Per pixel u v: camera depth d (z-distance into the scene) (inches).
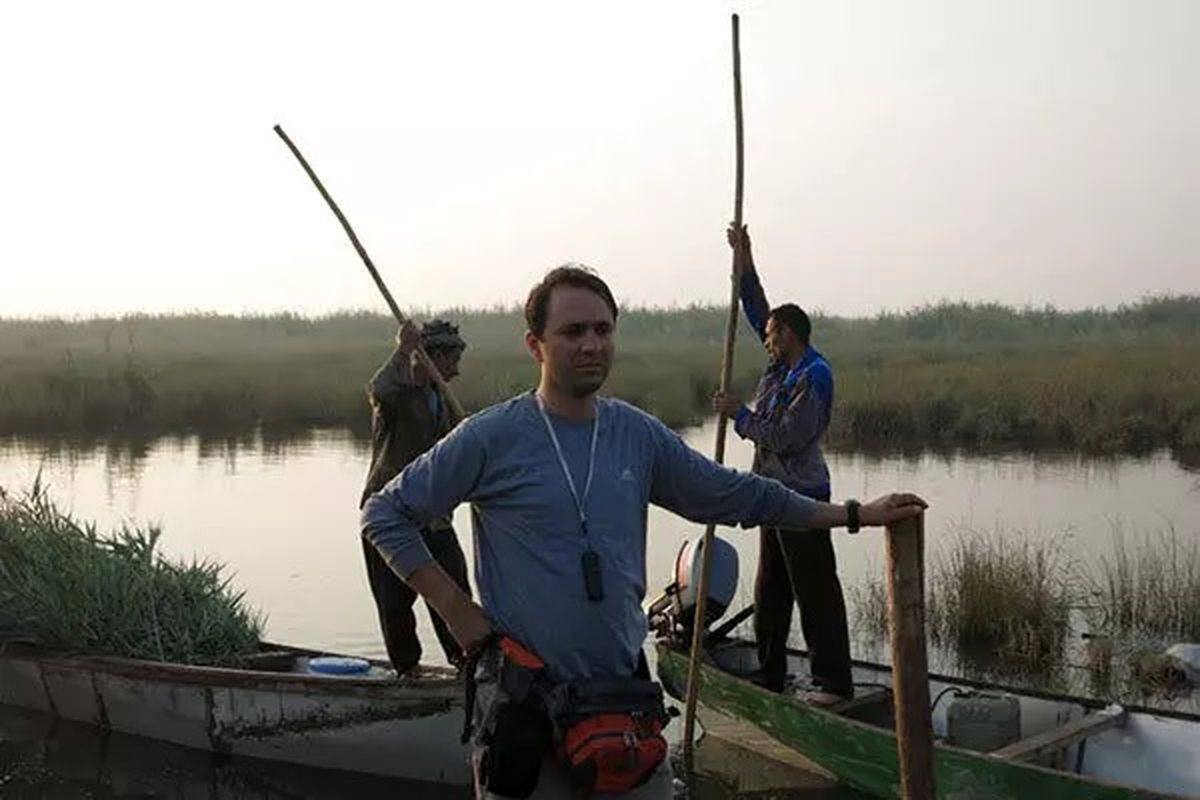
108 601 338.0
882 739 271.1
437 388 294.4
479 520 142.1
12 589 344.2
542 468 138.4
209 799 285.9
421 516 139.6
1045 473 779.4
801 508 148.6
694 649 300.2
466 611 138.6
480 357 1587.1
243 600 439.5
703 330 2994.6
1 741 321.4
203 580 350.0
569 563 137.2
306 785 295.3
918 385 1069.8
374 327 2940.5
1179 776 261.9
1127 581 432.5
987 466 813.9
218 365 1461.6
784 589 311.3
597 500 138.8
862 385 1080.2
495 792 135.3
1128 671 376.2
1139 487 716.7
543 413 141.4
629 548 140.4
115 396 1119.6
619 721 133.0
